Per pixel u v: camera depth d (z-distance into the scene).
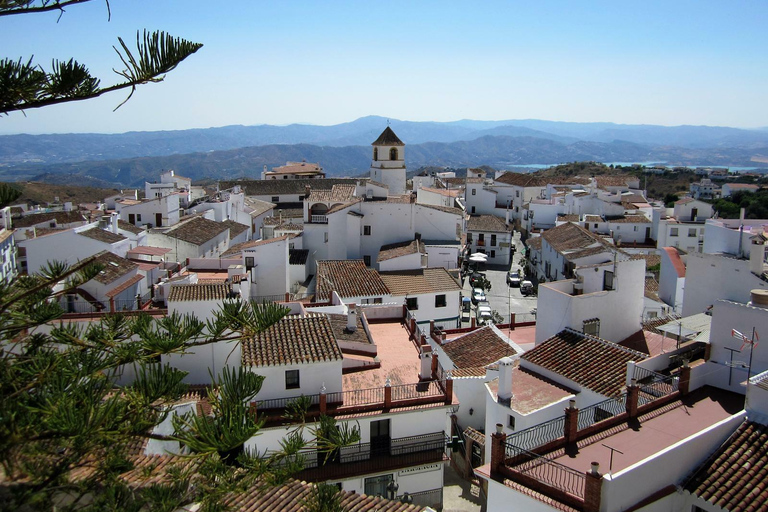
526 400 24.34
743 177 187.88
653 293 45.81
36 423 9.54
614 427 19.22
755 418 17.94
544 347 27.75
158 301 45.03
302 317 29.28
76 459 10.36
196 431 11.37
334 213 61.94
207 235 66.81
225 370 12.85
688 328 25.77
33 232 56.59
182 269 53.47
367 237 62.41
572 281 32.28
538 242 77.81
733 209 102.81
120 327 13.18
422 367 28.59
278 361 26.00
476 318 58.16
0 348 12.10
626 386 22.06
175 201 78.75
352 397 26.89
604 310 30.30
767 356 20.61
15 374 10.96
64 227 63.31
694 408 20.39
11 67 8.98
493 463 17.27
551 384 25.64
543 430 20.81
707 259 31.45
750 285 29.48
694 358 24.80
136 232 64.31
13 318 11.73
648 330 32.69
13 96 9.19
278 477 13.24
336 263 50.34
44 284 11.27
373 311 38.38
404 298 45.91
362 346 31.67
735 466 16.62
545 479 16.41
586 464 17.17
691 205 78.19
